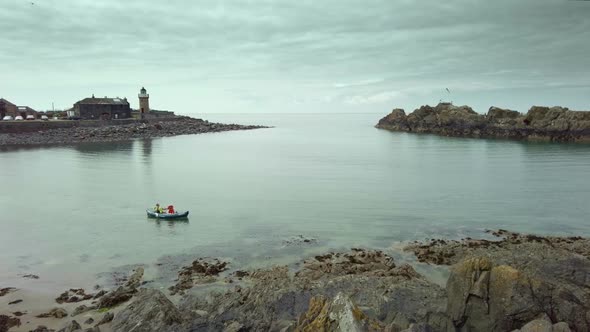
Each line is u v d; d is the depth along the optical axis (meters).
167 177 64.81
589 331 16.86
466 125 137.88
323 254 30.61
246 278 26.33
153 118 182.25
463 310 17.77
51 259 30.25
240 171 71.06
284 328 17.09
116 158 88.50
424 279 24.91
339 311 14.45
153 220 40.06
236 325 18.45
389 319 19.12
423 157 87.44
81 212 43.19
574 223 37.53
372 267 27.14
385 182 58.69
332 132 193.38
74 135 126.81
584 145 100.69
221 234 35.69
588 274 22.94
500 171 66.06
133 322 19.25
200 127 186.62
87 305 23.12
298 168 74.25
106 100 163.00
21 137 119.75
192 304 22.28
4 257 30.73
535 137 116.94
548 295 17.36
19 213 42.81
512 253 27.69
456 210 42.41
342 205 45.16
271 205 45.53
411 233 35.38
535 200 46.03
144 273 27.56
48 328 20.52
